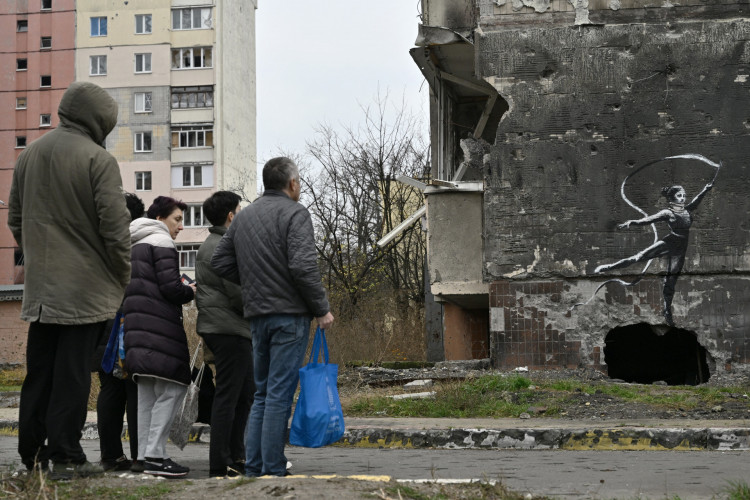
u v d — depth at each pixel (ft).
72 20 187.01
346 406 37.93
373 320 81.51
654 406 35.35
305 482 15.12
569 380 43.11
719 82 50.72
